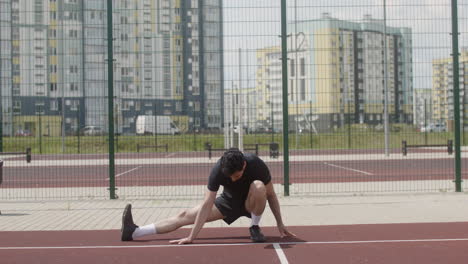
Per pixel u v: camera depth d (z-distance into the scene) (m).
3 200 11.02
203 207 6.68
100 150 25.84
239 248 6.46
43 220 8.62
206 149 28.25
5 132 13.11
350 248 6.38
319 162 22.45
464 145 28.77
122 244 6.78
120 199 10.95
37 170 20.89
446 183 13.23
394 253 6.10
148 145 24.75
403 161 22.30
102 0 11.90
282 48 10.82
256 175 6.58
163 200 10.78
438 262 5.66
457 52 11.05
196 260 5.90
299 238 7.00
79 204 10.34
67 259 6.04
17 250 6.51
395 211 9.07
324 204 9.91
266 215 8.80
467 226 7.68
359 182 13.95
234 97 15.26
